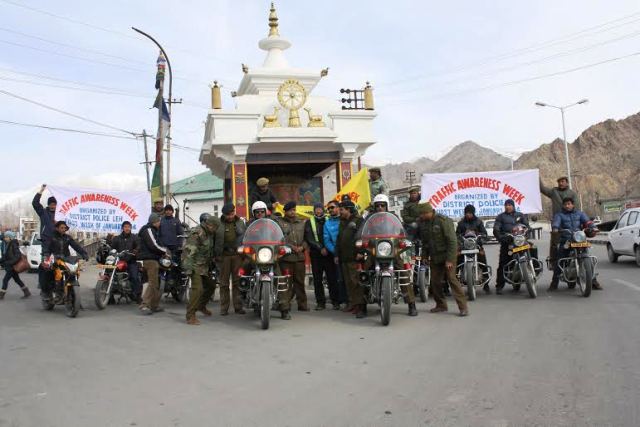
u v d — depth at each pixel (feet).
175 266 37.42
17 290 51.08
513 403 14.11
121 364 19.74
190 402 15.12
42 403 15.33
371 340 22.75
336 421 13.37
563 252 34.68
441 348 20.62
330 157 46.19
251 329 26.61
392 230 27.14
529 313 27.48
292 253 31.50
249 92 50.44
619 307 27.73
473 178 42.06
